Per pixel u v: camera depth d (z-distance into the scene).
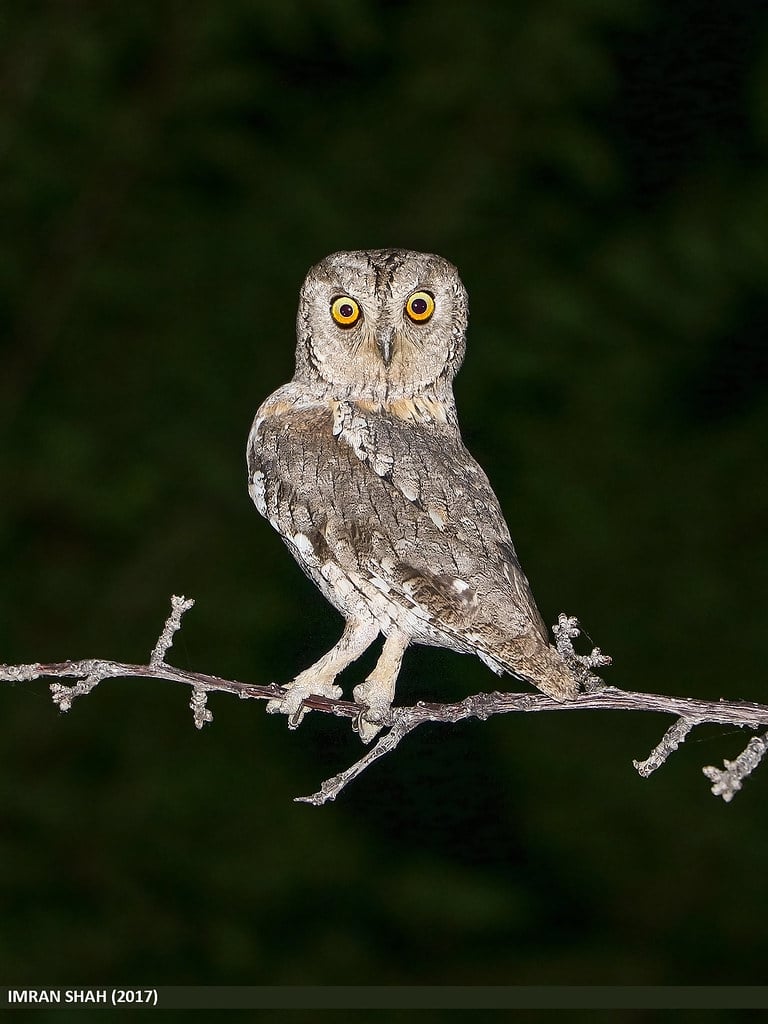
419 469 7.83
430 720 6.93
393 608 7.46
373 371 8.34
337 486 7.79
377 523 7.59
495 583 7.30
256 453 8.26
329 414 8.28
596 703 6.81
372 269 8.39
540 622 7.38
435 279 8.52
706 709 6.68
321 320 8.47
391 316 8.34
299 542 7.80
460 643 7.37
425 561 7.41
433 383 8.53
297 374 8.73
